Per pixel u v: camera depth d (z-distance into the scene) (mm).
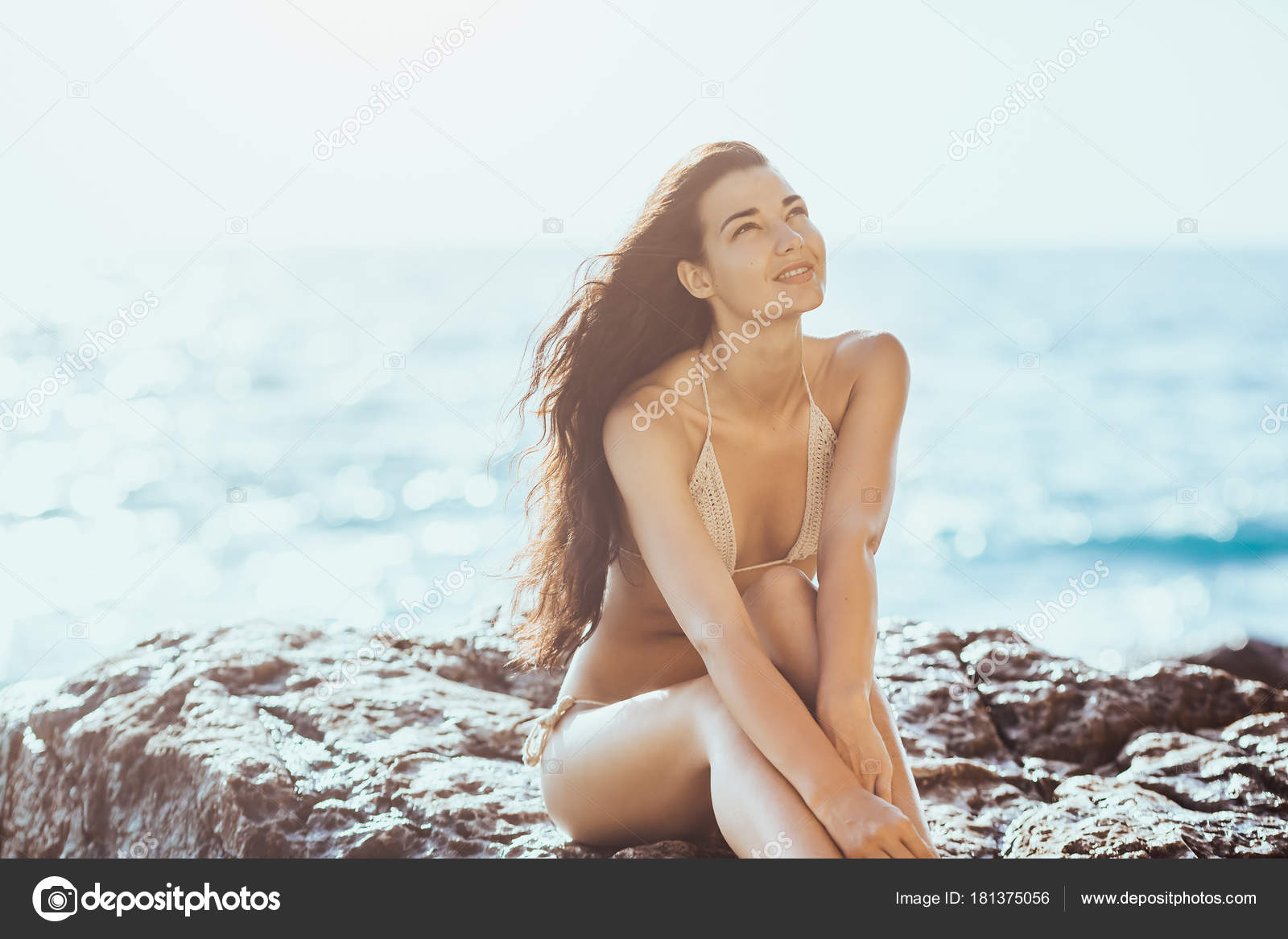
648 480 2221
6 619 9891
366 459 13867
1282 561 11195
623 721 2164
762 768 1893
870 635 2107
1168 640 9477
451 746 2879
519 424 2553
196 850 2551
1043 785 2766
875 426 2328
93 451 14688
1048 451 14242
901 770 2045
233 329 21859
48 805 2957
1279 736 2855
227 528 11953
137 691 3078
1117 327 19719
